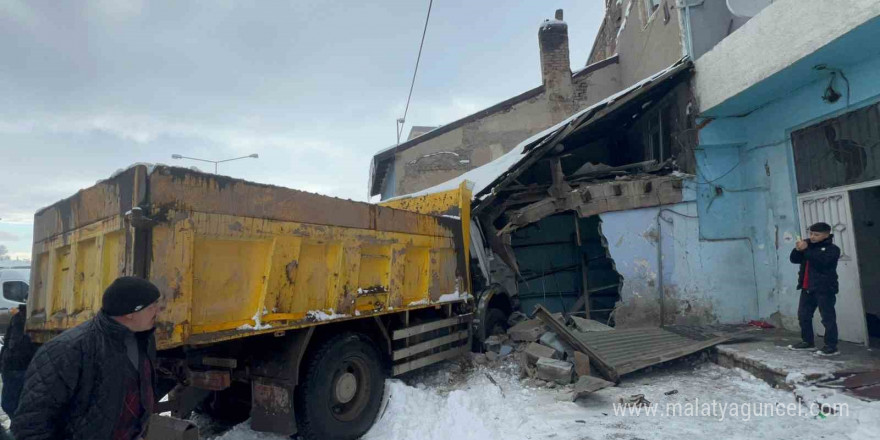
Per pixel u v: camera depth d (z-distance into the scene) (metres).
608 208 8.61
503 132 15.02
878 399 4.49
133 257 3.13
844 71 6.46
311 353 4.51
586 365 6.09
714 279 8.41
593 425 4.69
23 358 4.56
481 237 8.60
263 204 4.04
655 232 8.56
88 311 3.66
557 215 11.55
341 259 4.79
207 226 3.59
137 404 2.34
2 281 11.36
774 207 7.92
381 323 5.42
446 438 4.50
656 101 9.84
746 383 5.74
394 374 5.62
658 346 6.85
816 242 6.05
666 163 9.11
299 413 4.37
